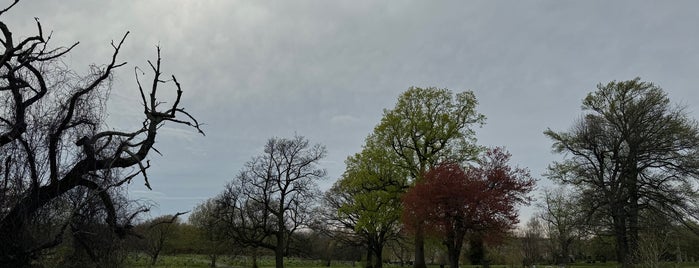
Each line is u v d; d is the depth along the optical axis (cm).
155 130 913
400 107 3819
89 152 826
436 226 2805
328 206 5125
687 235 3325
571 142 3494
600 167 3400
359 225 3869
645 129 3189
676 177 3073
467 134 3797
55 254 834
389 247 6812
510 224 2886
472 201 2734
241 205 4050
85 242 841
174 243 5534
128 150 819
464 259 5781
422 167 3684
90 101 859
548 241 6419
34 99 799
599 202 3216
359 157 4034
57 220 804
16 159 758
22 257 760
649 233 2758
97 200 852
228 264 5862
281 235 4097
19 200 752
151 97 912
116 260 872
